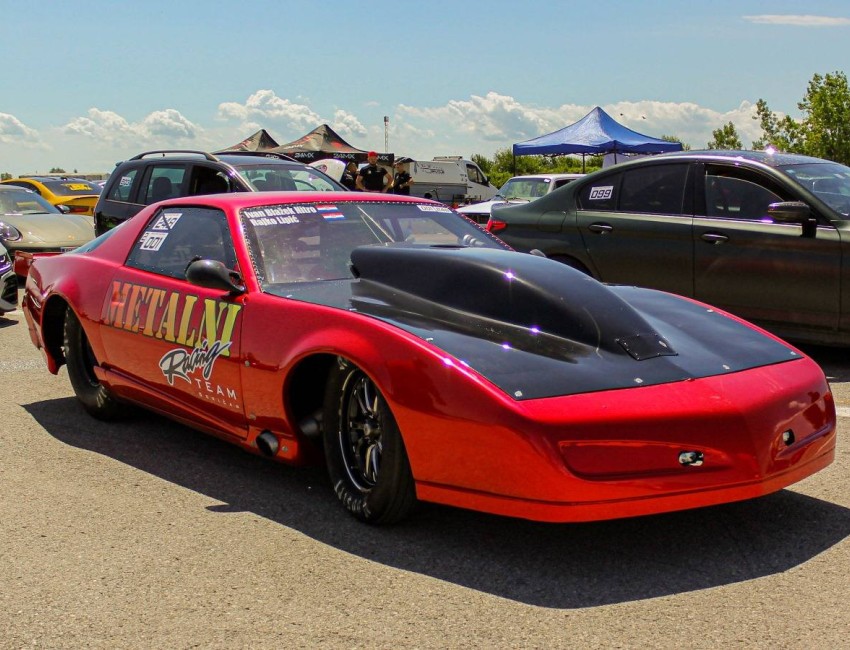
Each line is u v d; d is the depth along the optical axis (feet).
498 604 9.51
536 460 9.60
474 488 10.11
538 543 11.10
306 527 11.77
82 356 17.22
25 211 46.26
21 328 28.60
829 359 22.00
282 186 31.76
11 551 11.19
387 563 10.60
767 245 21.17
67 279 17.01
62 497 13.11
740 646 8.52
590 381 10.28
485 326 11.18
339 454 11.98
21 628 9.21
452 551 10.91
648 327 11.54
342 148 97.19
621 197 24.18
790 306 20.98
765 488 10.41
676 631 8.84
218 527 11.84
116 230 17.20
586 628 8.93
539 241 25.43
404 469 10.91
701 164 22.81
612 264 23.99
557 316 11.19
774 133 95.40
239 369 12.83
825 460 11.46
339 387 11.73
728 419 10.21
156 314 14.60
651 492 9.86
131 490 13.37
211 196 15.33
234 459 14.80
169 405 14.73
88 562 10.82
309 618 9.29
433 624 9.09
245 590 9.97
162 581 10.25
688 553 10.76
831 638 8.65
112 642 8.89
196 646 8.78
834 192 21.31
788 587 9.81
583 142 64.85
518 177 57.21
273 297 12.80
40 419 17.40
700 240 22.30
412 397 10.44
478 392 9.98
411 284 12.19
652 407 9.98
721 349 11.76
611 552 10.80
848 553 10.71
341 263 13.85
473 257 12.17
